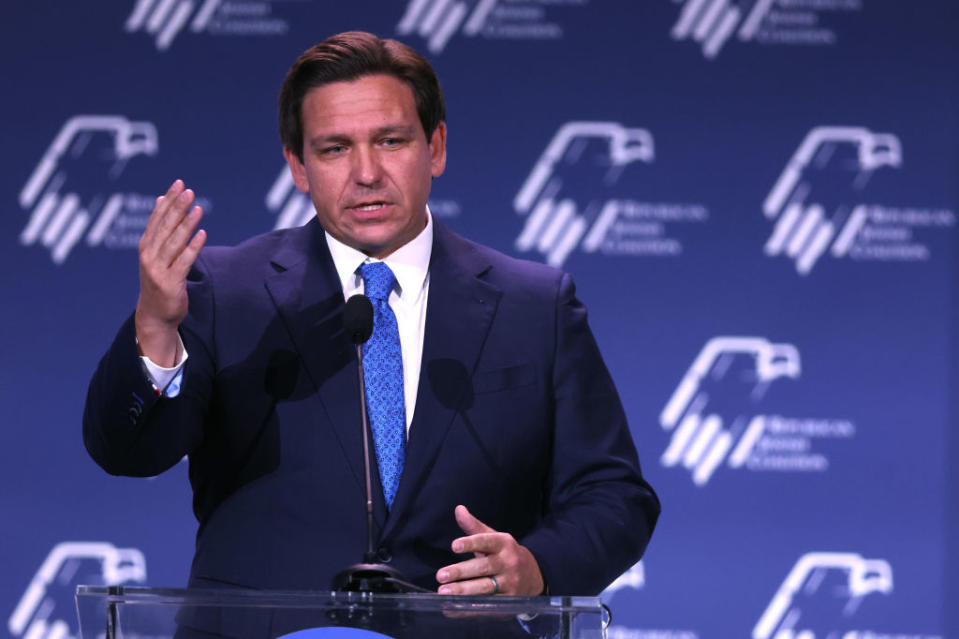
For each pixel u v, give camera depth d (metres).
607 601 14.23
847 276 14.34
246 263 6.84
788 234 14.37
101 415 5.87
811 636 14.11
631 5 14.45
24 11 14.38
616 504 6.54
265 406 6.40
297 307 6.62
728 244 14.38
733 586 14.18
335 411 6.36
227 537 6.24
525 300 6.91
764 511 14.22
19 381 14.20
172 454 6.18
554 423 6.77
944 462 14.18
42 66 14.35
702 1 14.50
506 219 14.42
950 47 14.41
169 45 14.44
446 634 4.65
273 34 14.47
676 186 14.41
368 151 6.32
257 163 14.39
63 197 14.30
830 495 14.21
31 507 14.14
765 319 14.34
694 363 14.34
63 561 14.12
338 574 5.39
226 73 14.44
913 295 14.30
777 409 14.28
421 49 14.53
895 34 14.46
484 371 6.60
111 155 14.35
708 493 14.25
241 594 4.64
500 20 14.49
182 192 5.66
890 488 14.19
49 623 14.06
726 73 14.47
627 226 14.40
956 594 14.07
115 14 14.43
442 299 6.77
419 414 6.43
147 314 5.71
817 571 14.16
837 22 14.48
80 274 14.29
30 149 14.30
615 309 14.37
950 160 14.31
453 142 14.49
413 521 6.26
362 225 6.43
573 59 14.52
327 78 6.38
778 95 14.44
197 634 4.61
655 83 14.48
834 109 14.41
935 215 14.33
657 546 14.23
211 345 6.46
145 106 14.38
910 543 14.14
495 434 6.51
